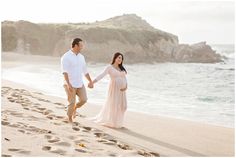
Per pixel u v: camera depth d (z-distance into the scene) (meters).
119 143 6.45
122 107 8.12
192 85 20.75
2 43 54.28
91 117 9.11
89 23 70.62
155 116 9.95
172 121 9.26
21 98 10.20
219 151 6.55
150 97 14.61
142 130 8.02
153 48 57.12
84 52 53.06
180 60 52.72
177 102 13.45
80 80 8.06
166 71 33.38
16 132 5.89
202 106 12.62
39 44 56.00
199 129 8.42
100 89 15.80
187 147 6.77
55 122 7.43
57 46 55.00
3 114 7.23
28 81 17.86
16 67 27.31
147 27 82.06
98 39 54.44
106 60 52.69
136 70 34.31
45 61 37.75
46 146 5.38
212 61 51.09
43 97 11.72
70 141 5.95
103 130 7.64
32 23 57.91
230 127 8.91
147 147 6.55
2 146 5.04
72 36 54.41
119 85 8.17
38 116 7.81
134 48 55.25
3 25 55.25
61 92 14.15
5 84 14.55
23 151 4.96
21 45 54.88
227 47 99.50
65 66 7.88
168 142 7.07
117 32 56.12
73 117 8.34
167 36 59.94
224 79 25.64
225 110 11.78
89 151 5.50
